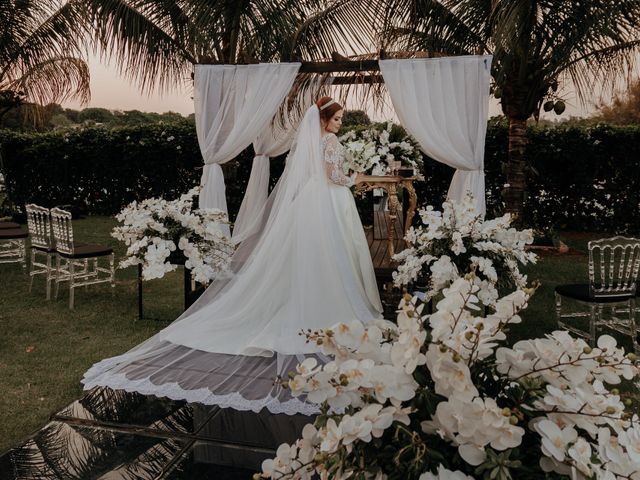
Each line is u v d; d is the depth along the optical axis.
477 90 4.81
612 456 0.90
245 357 3.59
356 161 6.00
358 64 5.07
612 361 1.01
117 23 6.21
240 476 2.27
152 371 3.39
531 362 1.02
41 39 9.05
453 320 1.04
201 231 4.75
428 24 6.18
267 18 6.00
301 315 3.93
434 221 4.12
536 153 9.85
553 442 0.89
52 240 5.84
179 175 11.90
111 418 2.82
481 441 0.90
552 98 7.09
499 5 5.37
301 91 6.18
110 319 5.21
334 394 1.06
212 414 2.84
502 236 4.05
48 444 2.55
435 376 0.96
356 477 1.02
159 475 2.28
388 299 4.73
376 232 6.31
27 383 3.66
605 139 9.68
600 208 10.21
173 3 6.21
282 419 2.78
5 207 11.29
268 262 4.19
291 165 4.42
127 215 4.72
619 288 4.32
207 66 5.45
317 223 4.11
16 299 5.87
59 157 12.08
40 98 10.26
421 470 0.98
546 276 7.02
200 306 4.41
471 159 4.89
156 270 4.55
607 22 5.49
